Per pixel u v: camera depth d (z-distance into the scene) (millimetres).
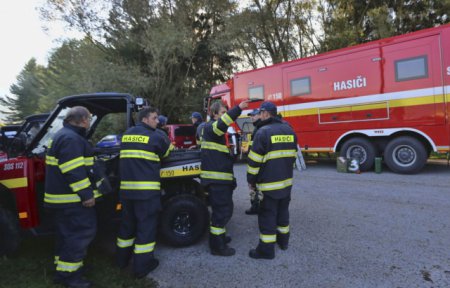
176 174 3861
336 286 2869
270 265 3328
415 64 7039
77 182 2812
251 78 10164
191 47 19047
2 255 3537
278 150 3369
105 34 19234
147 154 3180
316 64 8602
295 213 5020
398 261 3279
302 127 8992
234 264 3391
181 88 20641
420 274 3012
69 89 19344
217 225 3604
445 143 6762
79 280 2986
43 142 3723
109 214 3828
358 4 16438
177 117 21188
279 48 20797
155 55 17891
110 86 17219
